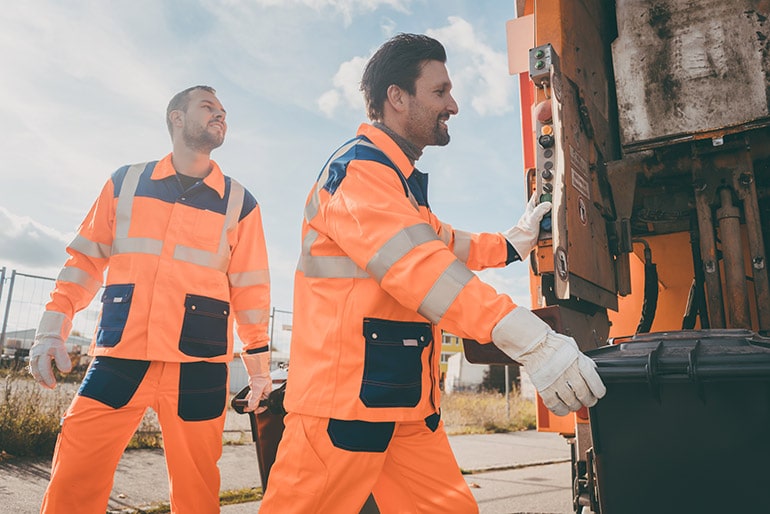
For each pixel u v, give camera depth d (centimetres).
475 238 203
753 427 142
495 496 480
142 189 244
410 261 121
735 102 276
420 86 160
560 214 214
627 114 301
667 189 308
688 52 291
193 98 252
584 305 241
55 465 213
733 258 265
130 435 223
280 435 226
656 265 321
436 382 145
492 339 117
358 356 129
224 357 241
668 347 157
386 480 148
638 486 152
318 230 142
